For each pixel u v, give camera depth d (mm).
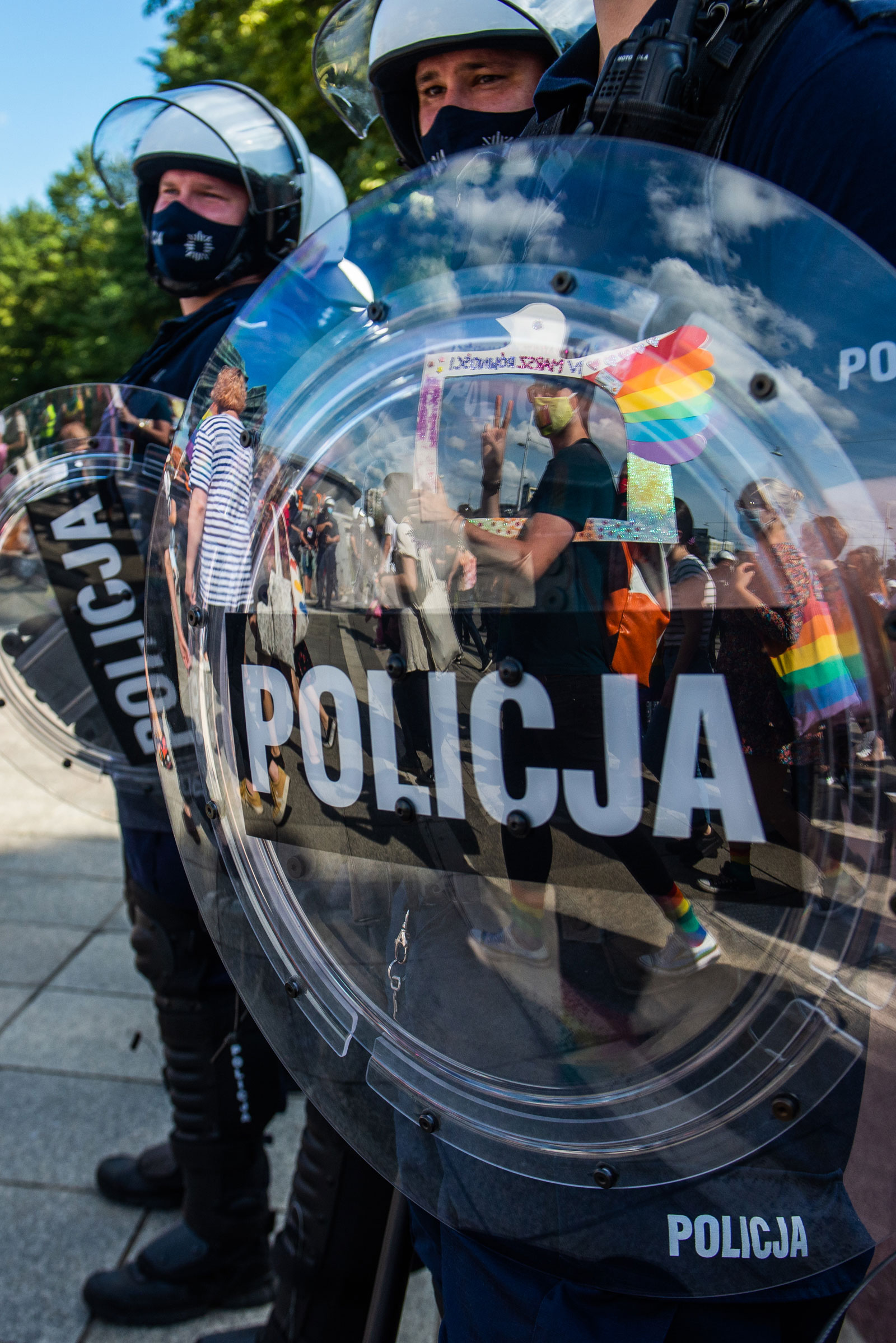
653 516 577
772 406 559
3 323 29938
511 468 606
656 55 719
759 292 565
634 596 578
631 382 585
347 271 673
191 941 1597
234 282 1778
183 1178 1897
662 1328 682
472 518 612
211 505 714
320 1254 1175
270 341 700
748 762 564
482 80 1198
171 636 774
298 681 667
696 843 577
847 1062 576
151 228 1807
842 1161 597
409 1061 688
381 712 641
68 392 1439
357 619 641
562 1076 638
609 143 603
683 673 570
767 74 704
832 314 551
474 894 635
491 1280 729
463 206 637
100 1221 1909
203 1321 1701
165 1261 1691
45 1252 1835
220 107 1732
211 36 10570
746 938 577
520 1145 659
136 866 1577
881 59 668
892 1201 591
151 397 1424
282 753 684
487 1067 659
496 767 610
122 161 1841
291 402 685
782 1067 587
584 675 585
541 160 619
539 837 608
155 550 792
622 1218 646
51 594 1479
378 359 655
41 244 30547
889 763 542
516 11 1147
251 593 689
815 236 557
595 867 599
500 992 644
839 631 547
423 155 1308
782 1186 611
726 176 577
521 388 609
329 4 7551
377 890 667
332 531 653
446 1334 794
